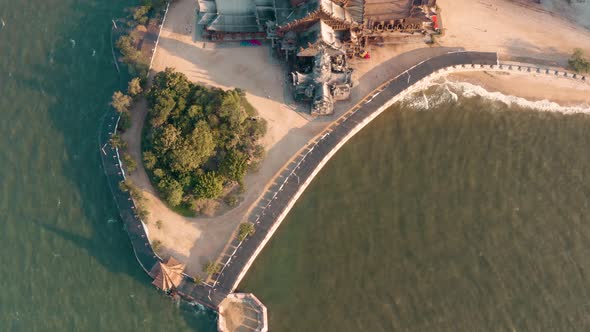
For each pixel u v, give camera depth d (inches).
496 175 4047.7
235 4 4345.5
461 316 3614.7
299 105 4306.1
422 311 3636.8
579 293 3666.3
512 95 4338.1
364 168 4128.9
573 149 4143.7
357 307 3671.3
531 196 3971.5
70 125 4382.4
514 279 3710.6
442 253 3806.6
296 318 3673.7
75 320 3762.3
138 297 3809.1
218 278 3759.8
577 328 3570.4
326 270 3804.1
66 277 3890.3
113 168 4146.2
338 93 4217.5
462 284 3708.2
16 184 4202.8
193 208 3969.0
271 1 4301.2
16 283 3882.9
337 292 3725.4
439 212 3937.0
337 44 4210.1
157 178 4018.2
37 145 4328.3
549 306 3629.4
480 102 4325.8
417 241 3853.3
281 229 3956.7
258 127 4097.0
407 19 4365.2
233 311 3703.3
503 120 4256.9
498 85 4372.5
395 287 3715.6
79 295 3833.7
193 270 3818.9
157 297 3796.8
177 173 3993.6
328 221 3966.5
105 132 4279.0
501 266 3752.5
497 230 3863.2
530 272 3732.8
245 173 4003.4
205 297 3713.1
